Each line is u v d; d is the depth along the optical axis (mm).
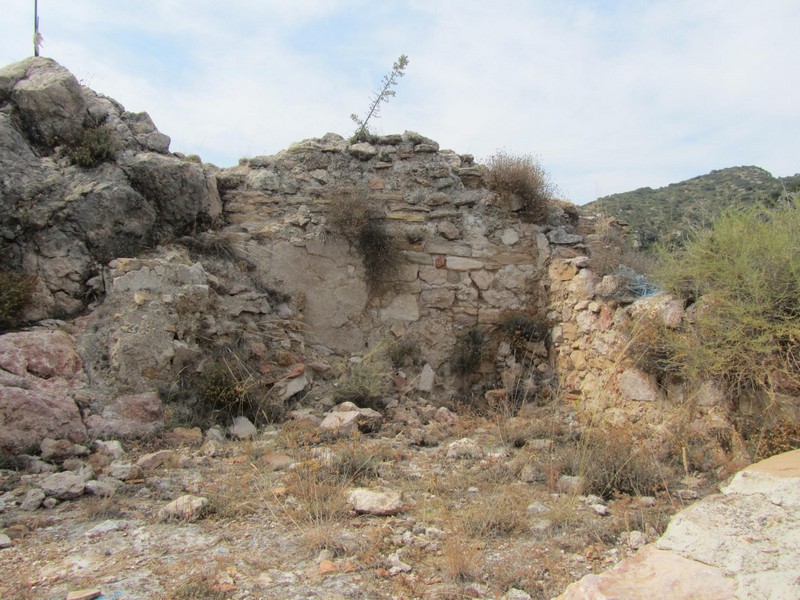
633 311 7023
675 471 5488
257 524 4328
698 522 3451
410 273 9531
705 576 3012
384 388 8414
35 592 3305
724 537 3271
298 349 8688
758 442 5199
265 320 8648
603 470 5203
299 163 9758
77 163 8062
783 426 5109
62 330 6914
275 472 5496
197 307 7496
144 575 3521
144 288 7156
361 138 10125
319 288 9188
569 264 8922
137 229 8055
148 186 8336
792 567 2943
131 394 6559
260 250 9047
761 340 5262
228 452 6113
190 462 5727
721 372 5660
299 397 8281
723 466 5332
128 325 6812
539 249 9773
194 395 7074
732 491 3822
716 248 6105
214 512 4527
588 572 3654
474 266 9672
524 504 4723
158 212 8461
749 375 5430
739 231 5984
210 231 8938
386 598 3354
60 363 6402
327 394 8391
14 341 6273
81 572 3539
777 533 3248
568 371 8602
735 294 5691
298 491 4816
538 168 9969
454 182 9906
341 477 5281
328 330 9141
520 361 9398
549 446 6367
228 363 7750
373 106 10148
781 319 5359
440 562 3781
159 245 8383
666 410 6379
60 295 7355
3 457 5391
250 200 9438
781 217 5996
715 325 5676
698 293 6199
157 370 6824
